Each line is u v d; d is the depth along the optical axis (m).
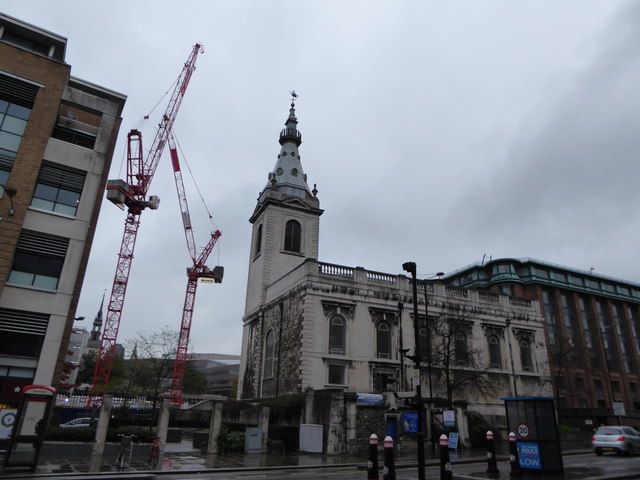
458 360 39.22
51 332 24.27
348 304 36.75
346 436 25.59
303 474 17.52
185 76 82.25
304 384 33.12
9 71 25.67
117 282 75.81
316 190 53.25
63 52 29.30
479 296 43.91
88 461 19.91
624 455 24.11
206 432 28.58
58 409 31.67
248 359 46.75
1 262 23.05
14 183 24.28
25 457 16.20
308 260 36.62
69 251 25.75
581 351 59.72
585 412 46.44
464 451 27.25
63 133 28.03
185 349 77.75
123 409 38.09
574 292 66.12
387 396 29.30
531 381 43.16
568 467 17.36
